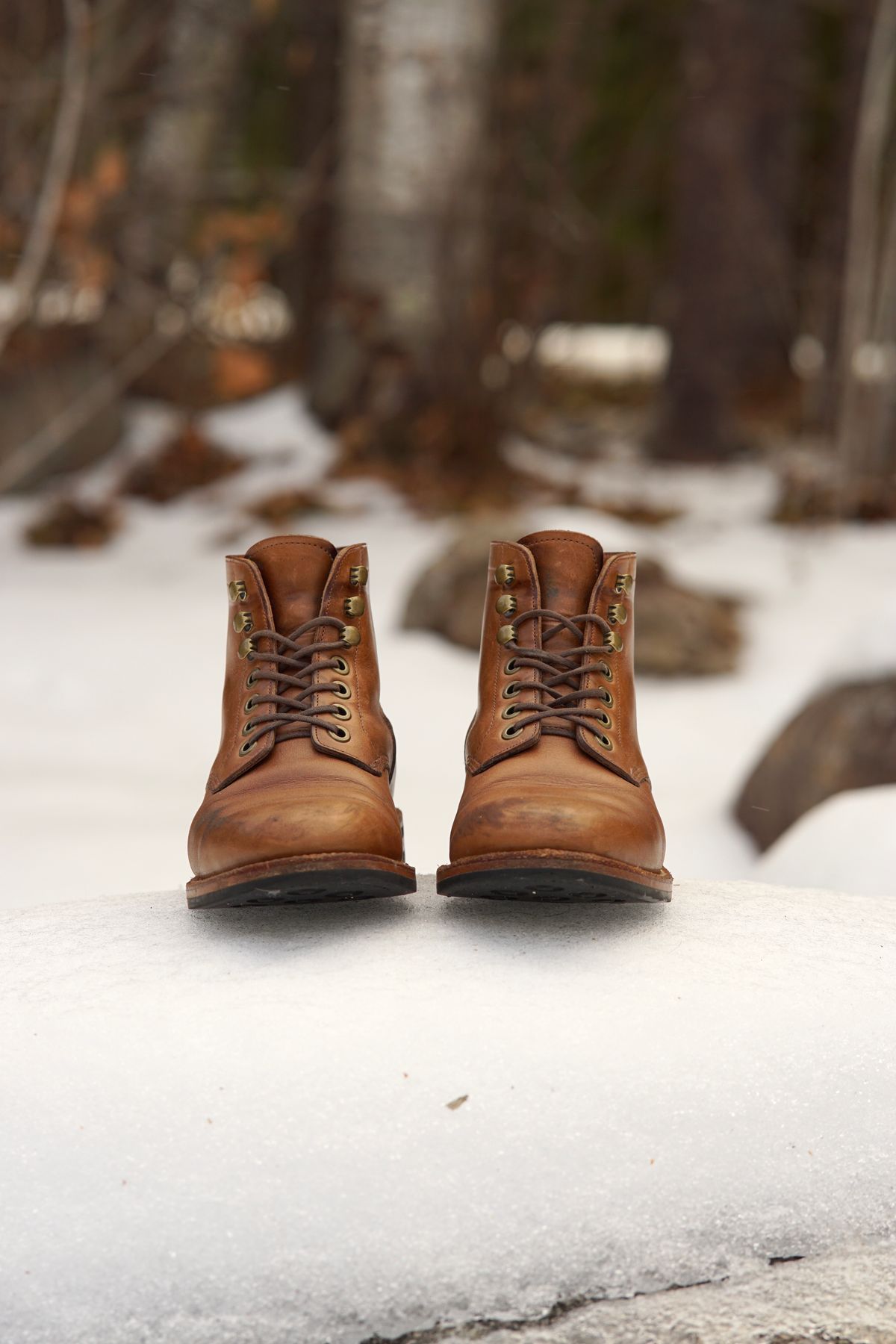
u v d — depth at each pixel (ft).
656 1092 4.45
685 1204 4.35
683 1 36.55
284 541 5.37
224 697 5.46
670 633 16.93
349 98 27.66
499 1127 4.33
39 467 25.95
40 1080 4.37
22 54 21.97
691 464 31.65
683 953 5.00
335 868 4.52
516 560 5.38
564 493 26.50
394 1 26.78
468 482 26.30
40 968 4.88
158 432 28.58
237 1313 4.07
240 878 4.62
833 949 5.17
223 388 16.57
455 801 11.47
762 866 8.70
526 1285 4.17
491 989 4.67
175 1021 4.51
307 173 26.53
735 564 21.66
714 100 31.35
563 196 28.25
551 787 4.78
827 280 27.50
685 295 32.01
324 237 30.35
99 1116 4.31
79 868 9.21
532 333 27.55
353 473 26.76
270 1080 4.36
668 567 18.01
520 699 5.21
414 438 27.20
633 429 35.19
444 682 16.07
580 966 4.85
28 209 19.86
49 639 17.62
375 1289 4.12
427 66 26.66
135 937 5.11
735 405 33.96
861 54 27.45
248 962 4.86
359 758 5.04
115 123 23.58
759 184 33.04
